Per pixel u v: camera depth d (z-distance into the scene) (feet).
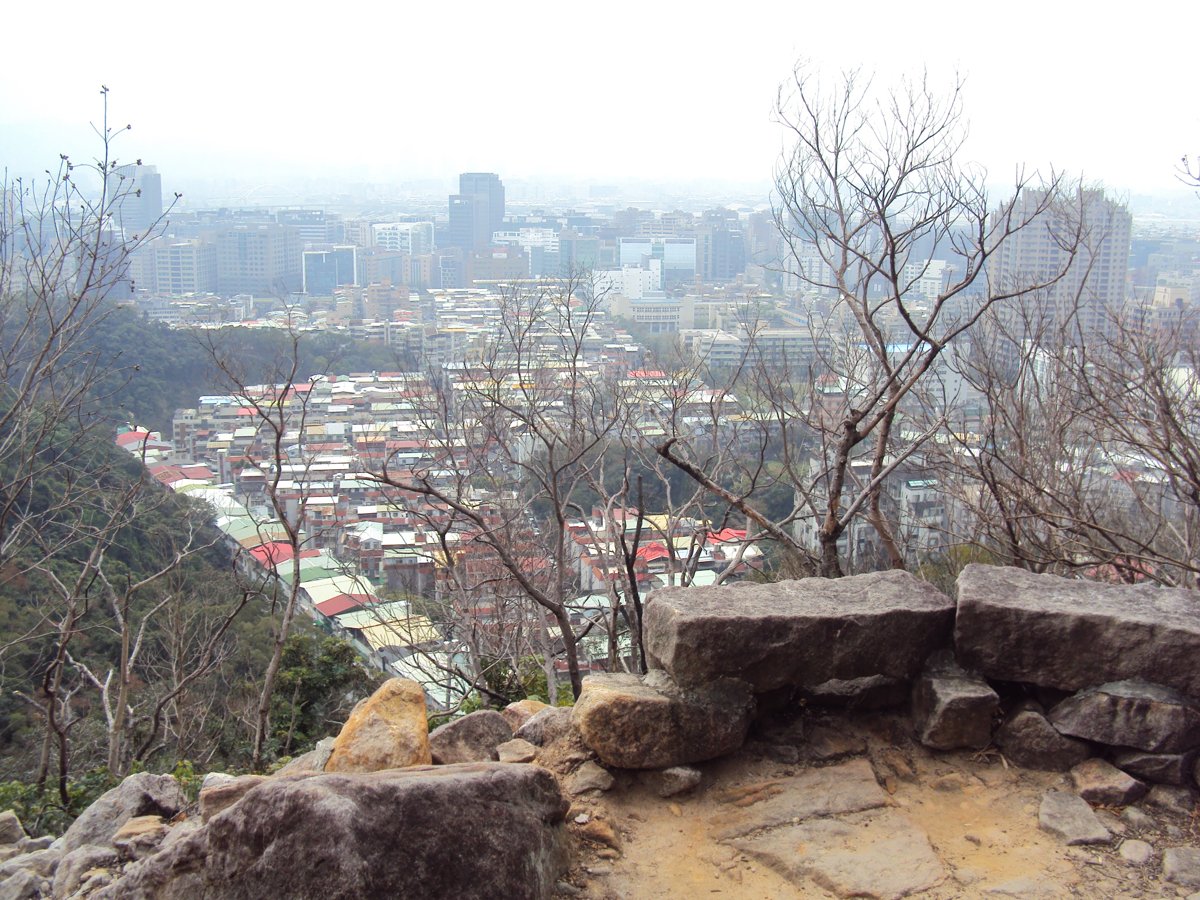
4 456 31.32
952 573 30.83
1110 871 10.86
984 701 12.76
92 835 13.43
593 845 11.37
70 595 32.58
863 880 10.74
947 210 24.11
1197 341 30.35
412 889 8.72
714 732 12.44
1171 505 36.50
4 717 39.19
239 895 8.81
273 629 43.32
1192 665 12.05
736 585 13.97
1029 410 32.09
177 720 38.32
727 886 10.82
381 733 12.24
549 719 13.28
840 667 12.94
